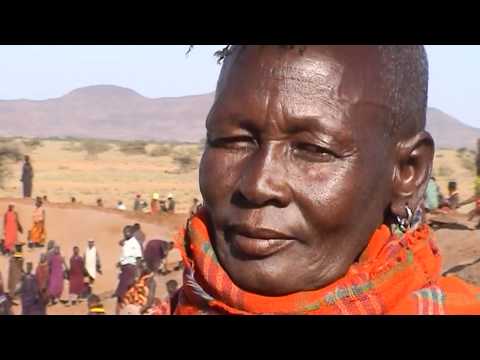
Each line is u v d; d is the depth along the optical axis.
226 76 1.60
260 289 1.55
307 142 1.53
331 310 1.54
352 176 1.54
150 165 59.12
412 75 1.66
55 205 31.19
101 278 20.81
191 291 1.61
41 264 18.16
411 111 1.66
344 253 1.57
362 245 1.60
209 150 1.61
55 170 55.97
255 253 1.53
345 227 1.56
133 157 61.19
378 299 1.58
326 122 1.52
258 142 1.55
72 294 18.41
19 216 30.03
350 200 1.55
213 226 1.60
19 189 50.00
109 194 49.97
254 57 1.57
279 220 1.52
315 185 1.53
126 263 16.41
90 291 18.56
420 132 1.69
